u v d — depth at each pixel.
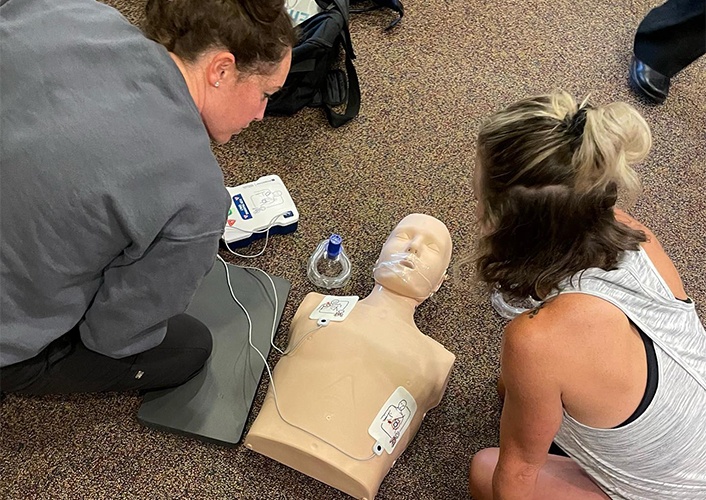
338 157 1.70
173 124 0.82
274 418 1.20
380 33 1.95
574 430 1.00
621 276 0.82
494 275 0.85
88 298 0.92
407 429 1.23
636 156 0.73
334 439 1.17
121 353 1.02
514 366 0.85
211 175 0.86
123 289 0.90
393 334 1.29
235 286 1.45
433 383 1.27
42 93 0.79
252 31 0.83
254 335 1.40
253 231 1.50
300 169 1.67
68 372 1.05
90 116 0.78
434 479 1.31
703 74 2.03
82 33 0.83
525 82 1.92
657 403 0.86
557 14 2.09
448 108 1.83
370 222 1.61
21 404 1.28
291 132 1.72
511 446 0.96
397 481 1.30
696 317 0.93
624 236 0.80
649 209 1.72
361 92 1.82
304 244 1.56
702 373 0.90
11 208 0.79
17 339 0.88
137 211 0.79
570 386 0.84
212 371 1.34
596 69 1.98
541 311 0.84
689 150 1.85
